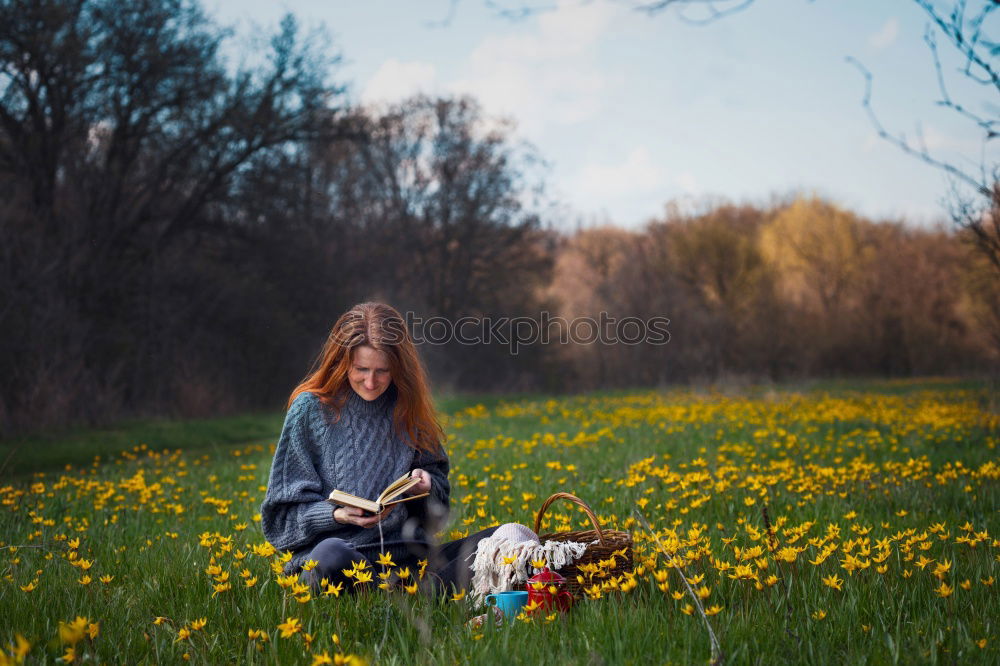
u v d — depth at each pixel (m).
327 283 29.08
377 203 37.16
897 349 42.03
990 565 3.79
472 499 5.99
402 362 3.78
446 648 2.81
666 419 14.90
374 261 33.44
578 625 3.00
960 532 4.87
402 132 38.53
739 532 4.72
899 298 42.91
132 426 17.84
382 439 3.77
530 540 3.40
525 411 19.97
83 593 3.58
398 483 3.54
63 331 19.28
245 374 25.67
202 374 23.36
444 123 39.44
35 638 2.92
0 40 19.72
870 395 24.73
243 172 25.97
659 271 41.12
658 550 3.63
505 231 39.94
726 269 46.31
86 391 18.78
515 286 40.69
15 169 21.08
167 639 3.04
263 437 17.25
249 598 3.41
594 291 42.81
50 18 19.75
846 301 47.06
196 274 25.41
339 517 3.49
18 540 5.27
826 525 5.05
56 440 14.95
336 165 32.56
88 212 22.08
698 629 2.91
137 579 3.96
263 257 27.61
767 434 11.10
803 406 17.62
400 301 32.84
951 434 11.18
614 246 51.22
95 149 22.97
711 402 21.33
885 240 48.47
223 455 13.05
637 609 3.07
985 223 8.48
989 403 15.55
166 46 22.11
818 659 2.69
